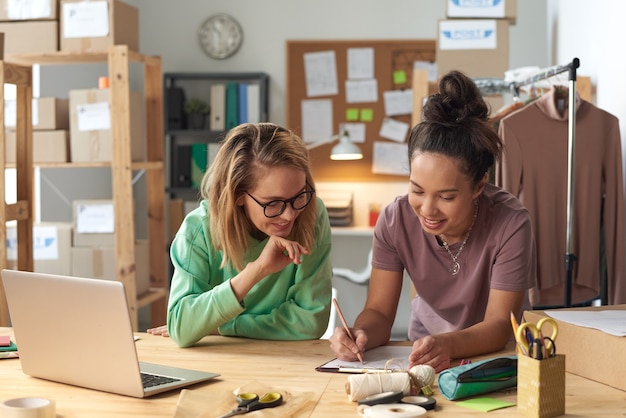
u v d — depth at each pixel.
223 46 6.00
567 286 3.11
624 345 1.69
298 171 2.01
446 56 4.39
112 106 4.28
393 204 2.22
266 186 1.98
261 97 5.80
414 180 1.94
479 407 1.59
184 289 2.13
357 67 5.97
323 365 1.91
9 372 1.91
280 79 6.02
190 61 6.04
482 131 1.90
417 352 1.85
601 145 3.34
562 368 1.54
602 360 1.75
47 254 4.62
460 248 2.14
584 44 4.07
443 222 1.96
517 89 3.68
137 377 1.66
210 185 2.11
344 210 5.81
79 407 1.62
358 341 1.96
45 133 4.47
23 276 1.77
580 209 3.37
